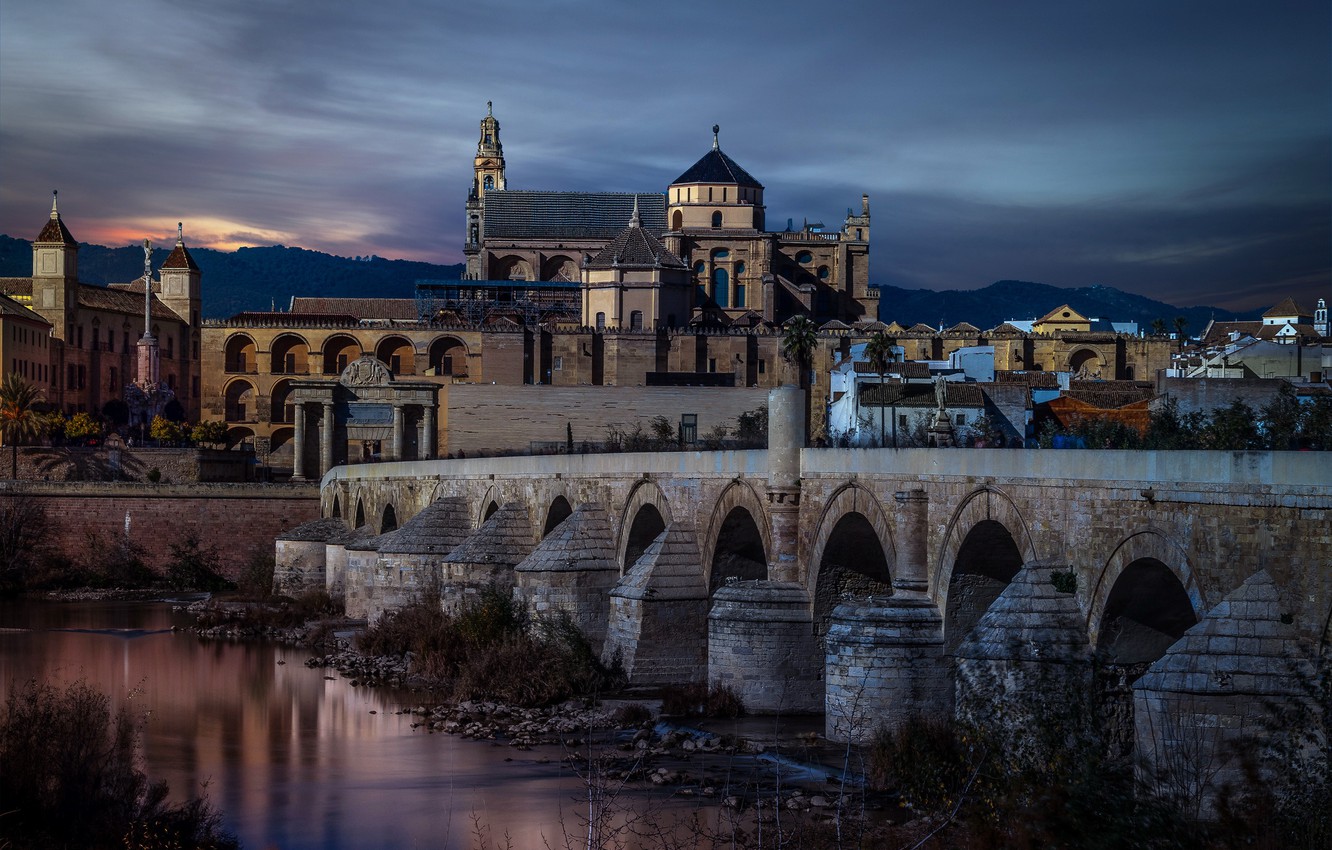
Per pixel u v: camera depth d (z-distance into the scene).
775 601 60.16
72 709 52.72
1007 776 36.94
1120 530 41.84
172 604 132.25
